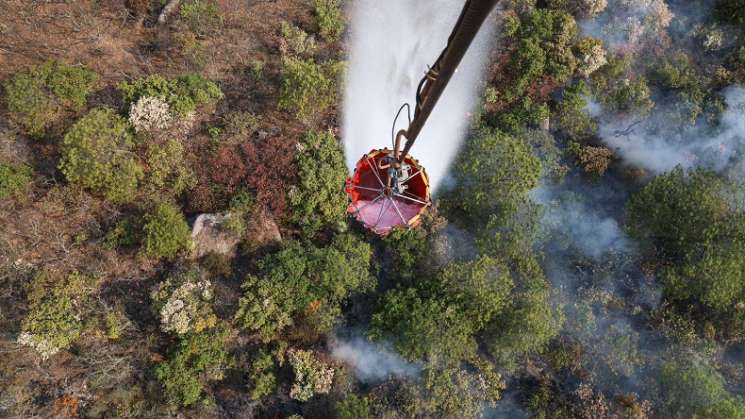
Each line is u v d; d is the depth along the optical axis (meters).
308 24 29.00
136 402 23.16
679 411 23.55
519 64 28.47
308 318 24.17
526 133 28.00
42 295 23.44
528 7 29.30
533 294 24.52
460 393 23.55
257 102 27.62
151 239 23.53
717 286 24.69
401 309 24.38
